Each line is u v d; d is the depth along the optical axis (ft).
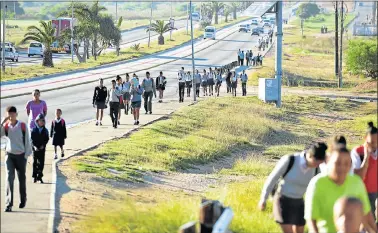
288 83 382.63
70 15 473.67
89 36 462.19
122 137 155.63
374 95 333.62
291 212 59.47
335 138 61.72
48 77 314.76
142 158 135.54
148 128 173.78
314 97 302.66
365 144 65.87
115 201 82.69
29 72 328.29
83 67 382.42
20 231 68.69
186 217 72.49
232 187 112.78
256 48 592.19
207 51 557.74
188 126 189.06
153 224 69.72
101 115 174.09
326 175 51.13
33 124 106.11
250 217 80.02
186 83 274.77
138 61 458.50
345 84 400.26
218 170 145.79
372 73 423.64
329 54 624.59
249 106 250.16
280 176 59.36
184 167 141.18
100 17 479.00
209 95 289.33
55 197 85.92
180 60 471.62
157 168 130.41
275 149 184.14
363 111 285.64
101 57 484.74
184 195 103.45
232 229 73.82
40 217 75.05
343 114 276.00
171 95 277.03
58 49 508.12
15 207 79.10
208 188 116.67
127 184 107.24
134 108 179.11
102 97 172.14
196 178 128.67
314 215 51.34
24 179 79.00
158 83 245.65
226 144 175.42
